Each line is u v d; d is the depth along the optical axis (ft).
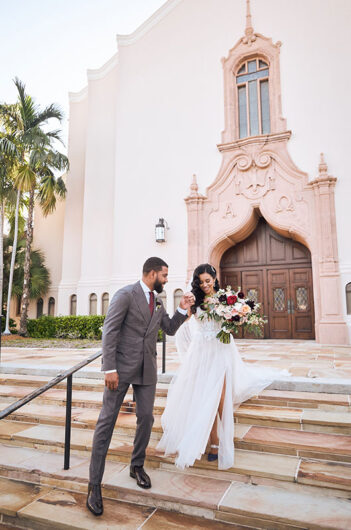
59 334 35.04
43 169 40.29
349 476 7.76
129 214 35.01
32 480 8.97
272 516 6.82
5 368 16.65
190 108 34.12
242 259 33.40
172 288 32.12
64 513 7.47
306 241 28.60
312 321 30.42
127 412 11.94
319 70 29.89
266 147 30.27
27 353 23.22
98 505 7.39
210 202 31.89
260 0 32.58
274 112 30.99
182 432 9.08
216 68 33.55
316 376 12.91
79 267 40.09
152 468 9.13
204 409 8.70
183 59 34.99
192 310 9.77
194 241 31.63
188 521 7.20
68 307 39.60
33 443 10.57
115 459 9.57
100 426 7.84
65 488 8.58
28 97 40.06
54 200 40.16
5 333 38.11
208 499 7.48
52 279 44.70
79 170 42.22
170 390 9.86
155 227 32.91
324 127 29.12
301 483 7.79
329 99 29.27
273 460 8.72
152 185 34.55
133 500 7.93
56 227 45.62
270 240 32.65
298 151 29.66
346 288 26.78
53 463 9.49
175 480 8.43
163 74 35.68
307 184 28.78
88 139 39.58
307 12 30.81
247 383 11.20
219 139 32.63
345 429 9.50
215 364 9.34
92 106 40.01
